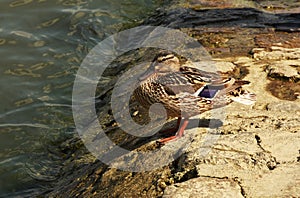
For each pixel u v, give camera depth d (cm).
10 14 1345
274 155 641
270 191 580
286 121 716
